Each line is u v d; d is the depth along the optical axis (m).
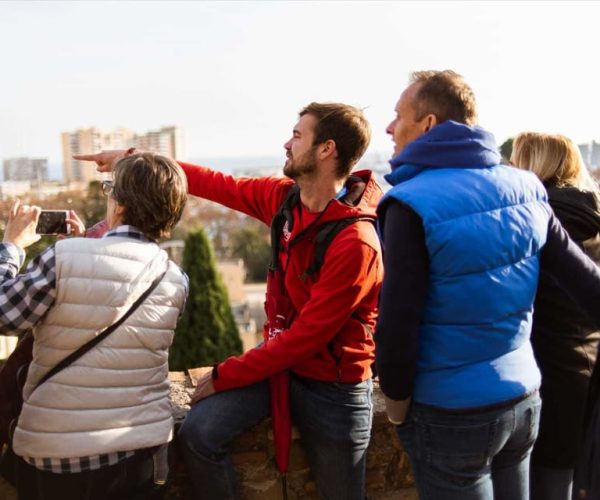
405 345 1.71
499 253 1.72
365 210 2.08
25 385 1.83
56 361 1.77
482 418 1.74
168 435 1.90
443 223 1.68
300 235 2.10
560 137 2.31
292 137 2.14
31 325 1.75
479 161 1.79
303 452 2.35
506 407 1.75
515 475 1.90
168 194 1.87
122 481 1.82
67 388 1.76
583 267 1.89
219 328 14.14
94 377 1.77
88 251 1.77
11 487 2.12
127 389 1.81
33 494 1.89
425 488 1.86
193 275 14.05
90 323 1.75
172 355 14.10
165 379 1.93
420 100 1.86
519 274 1.78
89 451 1.76
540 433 2.22
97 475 1.79
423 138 1.81
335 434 2.12
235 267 42.16
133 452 1.83
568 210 2.21
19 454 1.81
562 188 2.26
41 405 1.77
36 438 1.77
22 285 1.72
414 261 1.69
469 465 1.77
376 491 2.46
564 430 2.20
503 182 1.78
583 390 2.18
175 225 1.94
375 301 2.13
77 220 2.08
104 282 1.76
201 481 2.12
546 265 1.90
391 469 2.46
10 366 1.93
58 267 1.73
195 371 2.66
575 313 2.15
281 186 2.43
